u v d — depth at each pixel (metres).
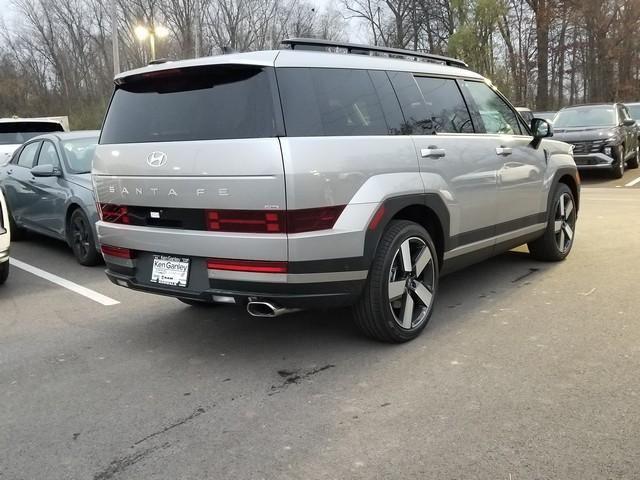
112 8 25.45
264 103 3.58
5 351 4.45
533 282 5.73
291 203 3.48
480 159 4.89
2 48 54.38
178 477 2.77
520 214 5.58
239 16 45.75
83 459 2.95
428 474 2.71
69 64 53.03
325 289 3.70
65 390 3.74
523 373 3.71
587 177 15.19
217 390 3.67
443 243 4.56
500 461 2.79
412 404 3.37
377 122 4.07
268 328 4.76
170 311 5.33
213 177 3.61
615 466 2.72
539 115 20.47
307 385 3.68
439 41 42.38
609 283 5.59
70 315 5.31
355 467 2.79
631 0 35.44
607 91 37.50
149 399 3.58
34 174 7.52
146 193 3.97
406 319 4.25
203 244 3.71
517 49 38.16
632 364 3.79
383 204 3.87
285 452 2.94
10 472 2.86
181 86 3.95
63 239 7.66
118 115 4.27
